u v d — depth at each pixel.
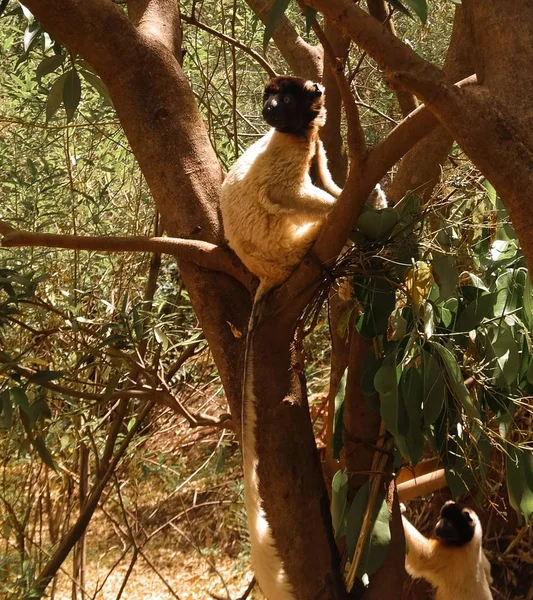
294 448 2.55
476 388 2.55
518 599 4.75
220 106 5.37
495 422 2.90
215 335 2.71
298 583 2.55
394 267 2.35
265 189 2.68
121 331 3.58
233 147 4.68
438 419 2.46
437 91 1.57
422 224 2.37
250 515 2.38
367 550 2.47
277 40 3.86
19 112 4.86
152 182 2.85
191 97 2.91
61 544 3.83
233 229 2.68
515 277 2.52
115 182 5.12
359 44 1.68
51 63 3.31
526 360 2.56
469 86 1.61
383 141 1.97
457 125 1.57
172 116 2.84
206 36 5.42
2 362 3.19
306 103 2.83
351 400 2.62
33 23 3.34
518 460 2.48
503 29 1.62
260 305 2.51
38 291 4.39
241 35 5.03
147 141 2.83
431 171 2.78
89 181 4.96
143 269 4.80
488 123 1.55
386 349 2.45
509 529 4.94
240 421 2.64
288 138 2.79
